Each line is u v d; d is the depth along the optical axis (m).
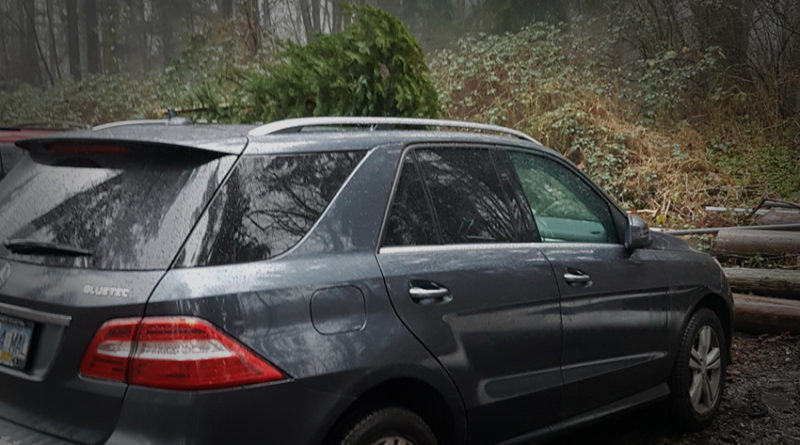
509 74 13.07
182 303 2.46
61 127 7.81
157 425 2.43
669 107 12.86
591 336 3.85
